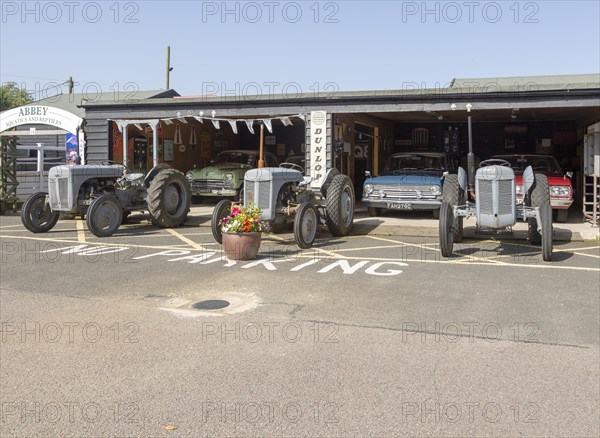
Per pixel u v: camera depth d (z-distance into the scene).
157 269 7.97
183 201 13.05
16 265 8.27
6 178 16.47
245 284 7.06
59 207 11.49
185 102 14.32
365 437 3.36
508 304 6.11
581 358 4.54
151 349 4.78
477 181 8.59
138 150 16.22
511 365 4.40
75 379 4.18
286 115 13.68
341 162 14.12
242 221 8.57
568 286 6.88
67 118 16.53
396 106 12.85
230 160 17.33
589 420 3.54
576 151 18.09
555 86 11.74
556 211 12.99
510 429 3.44
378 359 4.54
